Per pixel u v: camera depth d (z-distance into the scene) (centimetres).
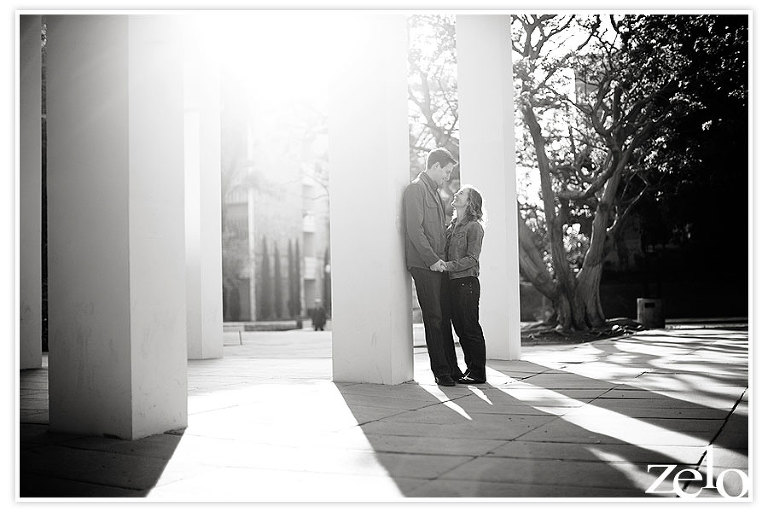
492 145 877
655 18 1530
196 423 436
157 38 419
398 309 632
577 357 899
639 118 1653
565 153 1784
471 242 629
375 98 628
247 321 5303
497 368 759
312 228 6091
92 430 406
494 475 290
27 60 866
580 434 371
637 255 2842
